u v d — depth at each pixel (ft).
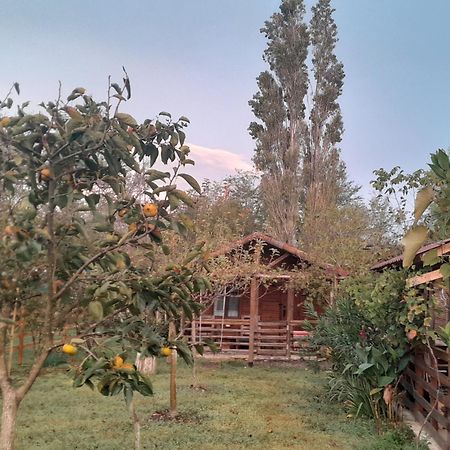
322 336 28.96
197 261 9.14
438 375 19.88
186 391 29.73
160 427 21.81
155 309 7.82
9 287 7.14
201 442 19.77
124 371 6.57
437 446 19.75
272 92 84.43
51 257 7.23
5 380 7.41
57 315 7.72
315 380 34.71
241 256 40.16
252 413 24.76
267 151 82.38
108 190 8.40
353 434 21.33
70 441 19.54
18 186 7.36
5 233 6.42
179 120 8.43
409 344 23.34
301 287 42.86
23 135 7.08
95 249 7.91
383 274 24.38
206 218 36.19
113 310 7.96
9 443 7.19
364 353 23.70
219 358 43.78
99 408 25.08
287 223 78.38
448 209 8.39
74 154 7.27
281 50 85.76
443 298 22.36
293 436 20.89
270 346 44.42
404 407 26.00
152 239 7.85
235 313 50.67
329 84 85.30
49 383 30.25
